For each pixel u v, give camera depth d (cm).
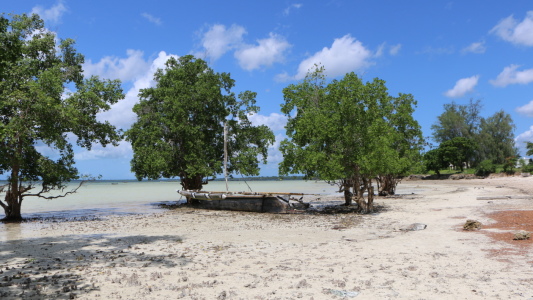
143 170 3341
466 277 791
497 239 1213
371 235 1462
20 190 2497
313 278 818
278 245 1297
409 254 1052
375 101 2727
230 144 3550
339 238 1420
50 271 942
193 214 2664
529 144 8244
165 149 3203
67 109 2052
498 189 4388
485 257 977
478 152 9319
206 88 3259
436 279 783
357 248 1183
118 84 2506
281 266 952
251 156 3462
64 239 1559
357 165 2381
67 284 802
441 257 995
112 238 1559
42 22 2520
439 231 1447
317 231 1639
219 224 2014
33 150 2431
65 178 2519
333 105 2359
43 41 2445
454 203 2673
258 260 1038
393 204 2869
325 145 2427
